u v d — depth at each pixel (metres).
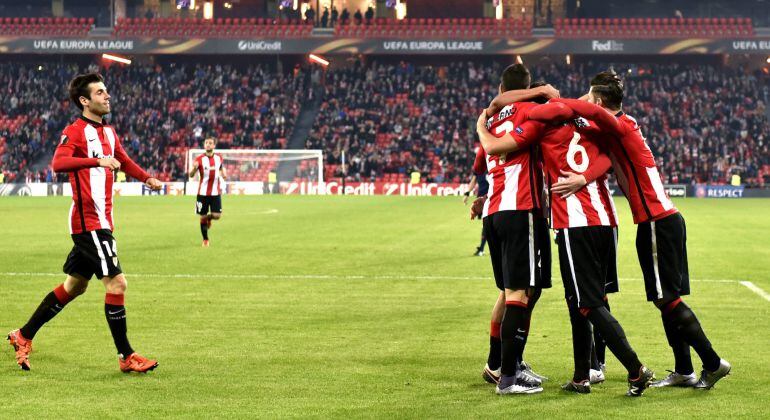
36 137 68.62
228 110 72.94
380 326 11.73
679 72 75.44
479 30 70.94
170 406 7.69
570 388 8.28
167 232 28.25
